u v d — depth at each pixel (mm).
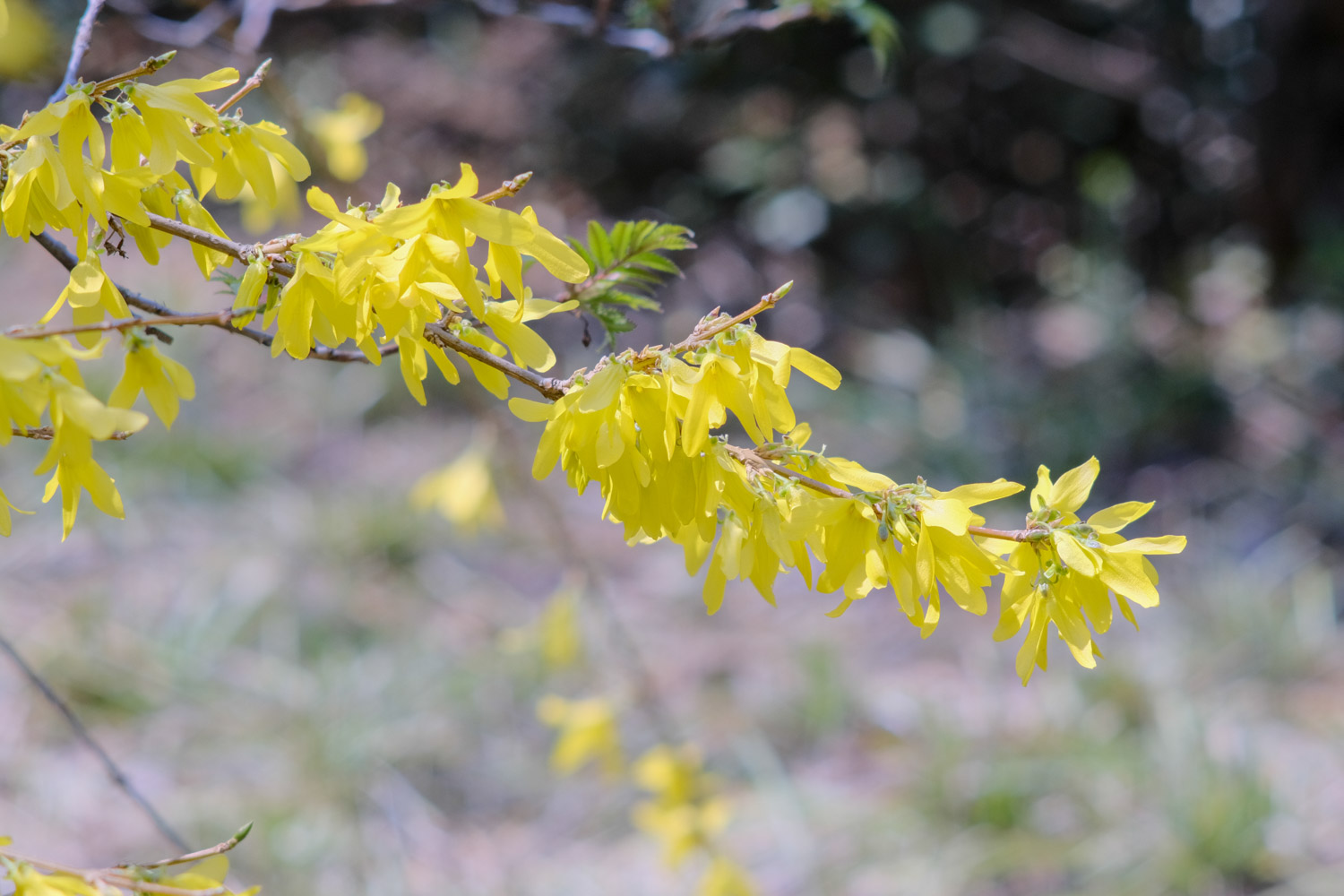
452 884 3162
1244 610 4117
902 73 6152
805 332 6176
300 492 4828
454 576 4473
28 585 4016
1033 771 3416
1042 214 6672
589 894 3111
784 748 3715
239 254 849
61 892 805
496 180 6500
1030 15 6168
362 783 3445
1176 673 3814
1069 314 6367
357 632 4105
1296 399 5586
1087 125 6430
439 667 3947
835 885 3096
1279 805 3246
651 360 821
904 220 6406
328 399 5410
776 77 6188
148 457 4699
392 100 6637
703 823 2693
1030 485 5312
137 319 743
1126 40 6203
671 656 4105
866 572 856
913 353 6008
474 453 2906
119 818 3207
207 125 851
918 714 3727
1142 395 5738
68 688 3590
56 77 2770
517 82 6840
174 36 2111
